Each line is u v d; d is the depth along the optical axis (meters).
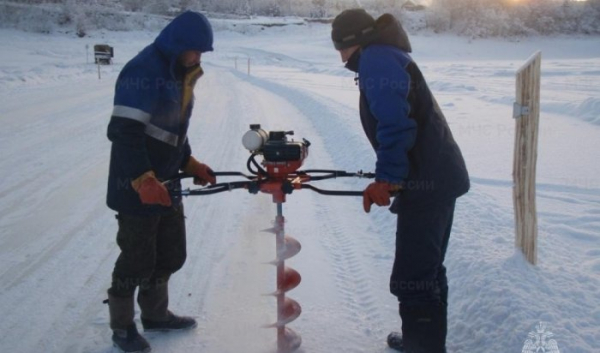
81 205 6.04
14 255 4.68
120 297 3.12
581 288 3.45
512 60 48.38
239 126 11.26
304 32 71.88
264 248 4.91
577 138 9.20
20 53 40.91
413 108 2.64
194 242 5.07
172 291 4.07
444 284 2.99
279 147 2.84
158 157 2.94
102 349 3.27
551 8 68.44
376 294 3.95
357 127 9.75
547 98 14.49
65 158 8.14
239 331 3.49
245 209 6.02
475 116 12.05
